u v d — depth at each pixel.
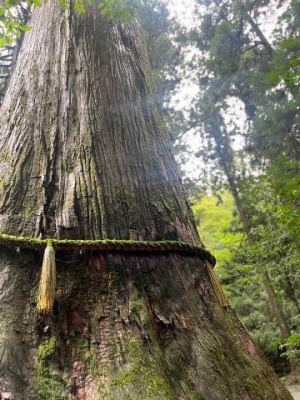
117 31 2.30
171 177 1.75
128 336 1.08
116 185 1.46
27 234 1.25
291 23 7.82
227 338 1.24
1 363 0.95
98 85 1.81
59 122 1.61
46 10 2.38
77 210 1.33
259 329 10.93
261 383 1.17
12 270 1.17
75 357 1.03
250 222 10.42
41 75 1.86
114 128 1.67
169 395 0.96
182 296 1.26
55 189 1.39
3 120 1.74
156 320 1.16
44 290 1.08
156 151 1.78
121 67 2.04
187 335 1.16
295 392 7.49
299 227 5.12
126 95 1.89
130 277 1.23
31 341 1.04
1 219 1.28
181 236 1.46
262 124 8.62
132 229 1.36
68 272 1.19
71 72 1.85
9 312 1.07
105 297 1.16
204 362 1.10
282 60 7.86
